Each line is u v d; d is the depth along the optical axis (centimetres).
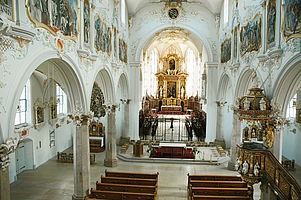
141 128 2648
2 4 509
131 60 2119
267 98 935
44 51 696
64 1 827
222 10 1855
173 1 1995
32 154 1519
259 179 844
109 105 1535
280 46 828
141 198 922
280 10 827
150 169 1540
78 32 959
